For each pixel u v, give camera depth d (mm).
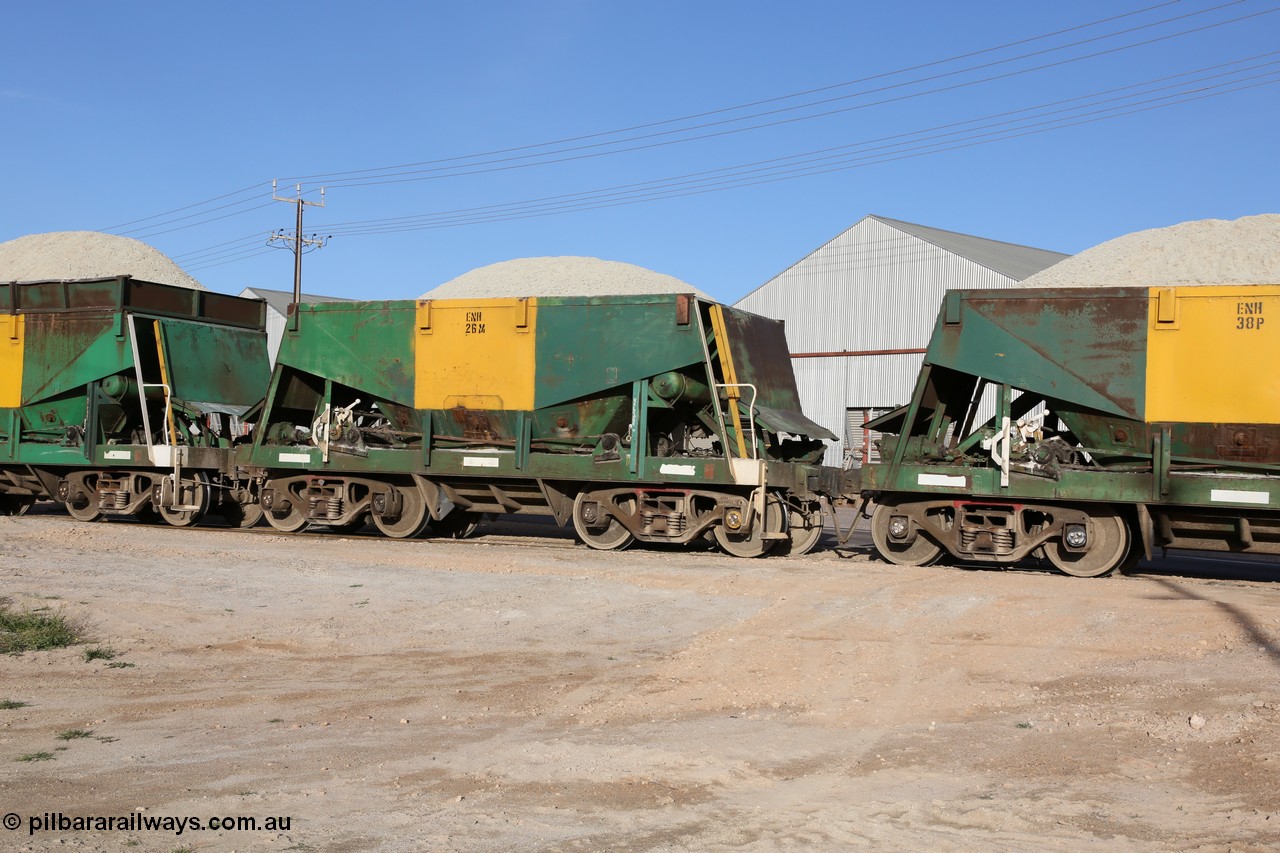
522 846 5516
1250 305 14586
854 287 47312
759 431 17891
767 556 17984
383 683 9508
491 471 18812
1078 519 15453
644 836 5672
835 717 8234
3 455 23453
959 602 12266
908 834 5672
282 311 67000
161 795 6391
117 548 16734
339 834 5707
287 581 14109
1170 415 14883
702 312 17891
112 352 22172
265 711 8578
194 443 22141
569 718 8297
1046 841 5551
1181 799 6195
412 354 19719
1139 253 53281
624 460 17828
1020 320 15750
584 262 71062
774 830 5758
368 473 20078
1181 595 12508
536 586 13742
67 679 9641
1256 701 7977
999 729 7801
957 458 16422
